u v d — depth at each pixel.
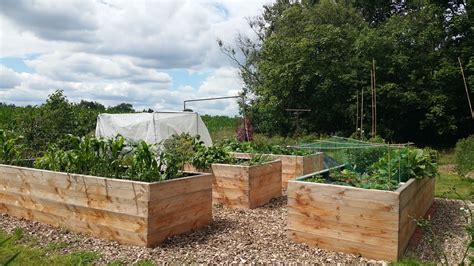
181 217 4.52
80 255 3.81
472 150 9.50
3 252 3.83
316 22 20.72
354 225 4.00
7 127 9.52
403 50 17.86
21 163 5.99
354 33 18.91
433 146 18.31
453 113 17.41
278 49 19.08
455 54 17.17
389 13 22.50
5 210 5.34
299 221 4.33
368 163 6.02
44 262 3.60
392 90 16.95
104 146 4.91
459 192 7.64
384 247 3.84
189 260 3.76
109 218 4.33
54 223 4.82
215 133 21.34
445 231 5.03
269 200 6.68
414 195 4.77
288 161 8.00
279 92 19.05
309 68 18.25
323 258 3.89
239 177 6.16
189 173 5.14
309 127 18.89
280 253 4.01
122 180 4.26
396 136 18.72
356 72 17.55
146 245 4.07
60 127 9.88
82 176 4.55
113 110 20.86
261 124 19.97
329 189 4.14
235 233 4.68
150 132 8.76
